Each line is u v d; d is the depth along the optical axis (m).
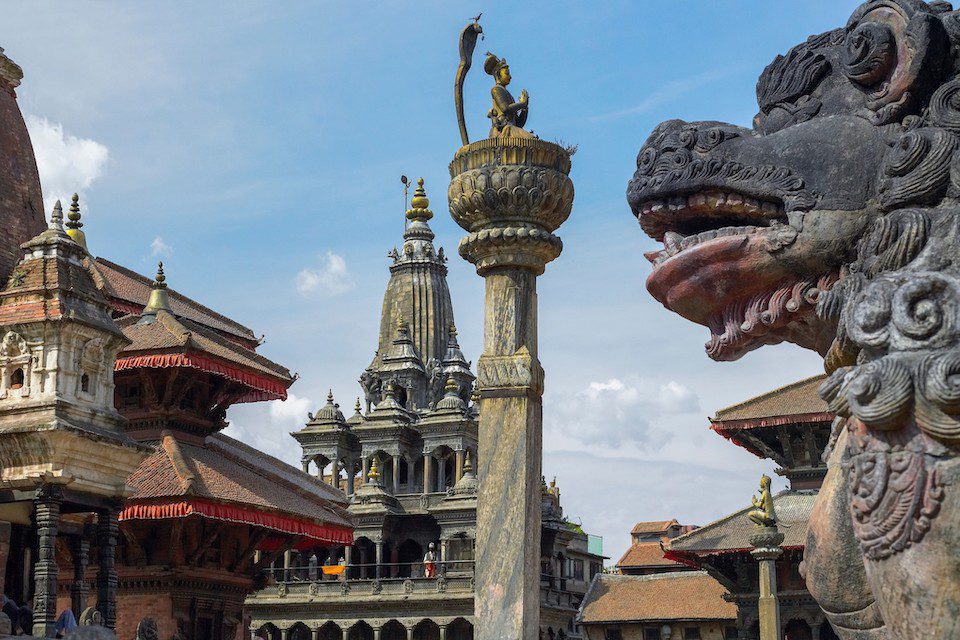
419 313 100.31
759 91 5.97
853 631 5.31
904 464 4.64
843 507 5.21
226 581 36.53
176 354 36.62
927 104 5.23
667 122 6.06
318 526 37.12
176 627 34.50
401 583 78.19
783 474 53.22
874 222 5.24
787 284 5.57
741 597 54.12
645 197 5.91
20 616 24.56
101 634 22.06
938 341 4.57
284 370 41.81
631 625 69.25
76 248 27.00
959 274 4.68
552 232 9.40
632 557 100.44
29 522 27.56
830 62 5.64
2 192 31.33
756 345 5.91
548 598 85.81
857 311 4.85
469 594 75.81
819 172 5.40
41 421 24.59
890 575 4.72
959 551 4.47
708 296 5.80
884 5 5.39
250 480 37.25
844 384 4.93
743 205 5.62
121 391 37.97
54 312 25.36
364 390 97.25
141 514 33.16
